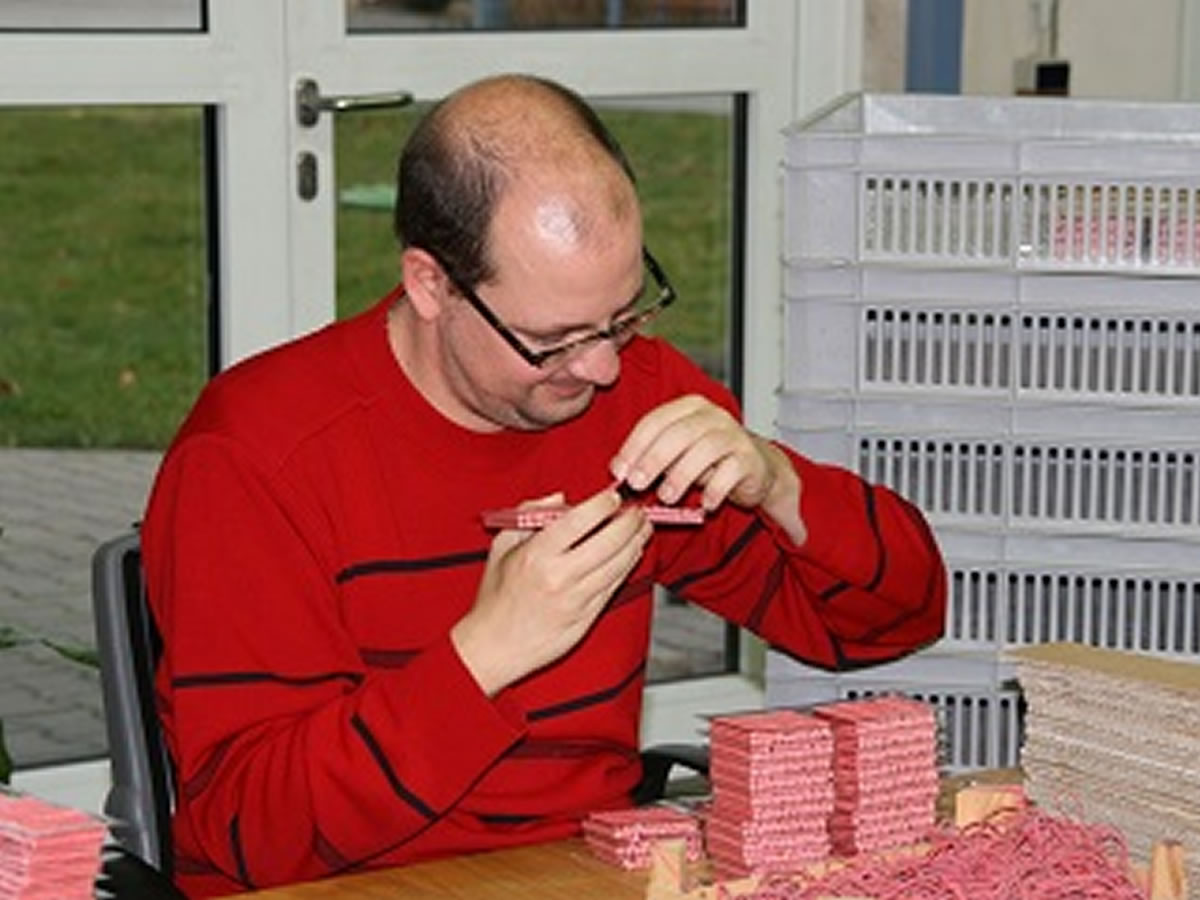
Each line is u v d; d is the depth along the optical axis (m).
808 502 2.79
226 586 2.50
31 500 4.58
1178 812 2.24
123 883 2.28
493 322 2.41
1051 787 2.37
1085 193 3.06
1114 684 2.29
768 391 4.65
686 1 4.44
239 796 2.42
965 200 3.07
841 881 2.17
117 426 4.70
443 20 4.20
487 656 2.35
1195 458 3.10
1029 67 4.61
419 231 2.45
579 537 2.35
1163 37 4.73
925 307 3.09
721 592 2.94
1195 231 3.04
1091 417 3.10
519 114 2.43
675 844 2.17
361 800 2.34
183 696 2.48
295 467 2.55
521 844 2.56
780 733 2.28
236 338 4.09
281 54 4.02
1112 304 3.06
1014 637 3.18
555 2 4.31
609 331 2.43
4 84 3.78
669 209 4.57
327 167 4.12
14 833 2.03
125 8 3.88
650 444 2.49
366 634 2.60
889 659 3.01
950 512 3.17
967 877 2.17
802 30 4.54
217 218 4.09
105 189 4.54
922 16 4.55
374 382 2.61
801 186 3.09
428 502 2.61
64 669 4.33
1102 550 3.13
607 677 2.71
